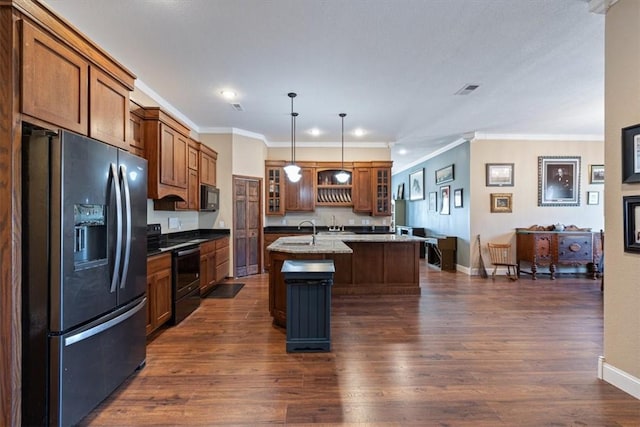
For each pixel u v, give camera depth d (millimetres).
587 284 5562
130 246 2258
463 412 1992
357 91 4031
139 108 3465
